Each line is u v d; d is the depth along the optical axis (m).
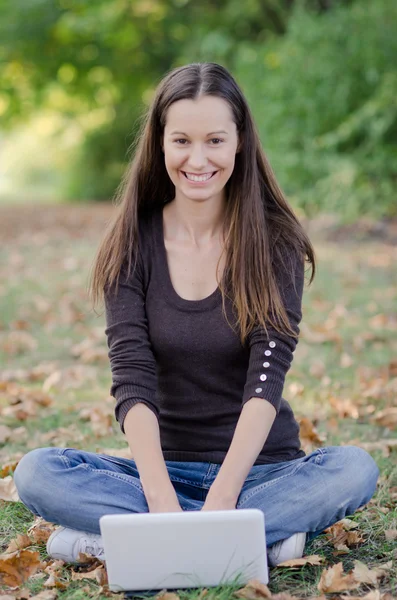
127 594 2.42
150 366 2.67
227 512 2.33
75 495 2.52
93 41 16.50
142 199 2.91
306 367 5.15
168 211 2.88
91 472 2.56
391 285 7.47
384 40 10.59
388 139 10.70
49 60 16.83
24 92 18.14
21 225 12.83
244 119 2.74
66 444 3.87
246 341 2.69
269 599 2.32
